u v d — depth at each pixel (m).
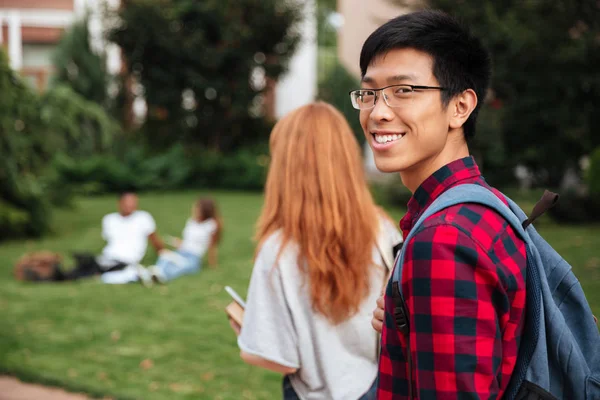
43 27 21.66
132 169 16.42
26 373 3.84
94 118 11.21
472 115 1.18
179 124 18.44
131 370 3.94
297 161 1.78
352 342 1.70
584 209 9.70
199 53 17.72
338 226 1.70
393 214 10.80
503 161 10.91
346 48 20.52
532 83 9.95
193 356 4.21
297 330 1.69
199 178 17.17
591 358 1.10
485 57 1.17
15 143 9.30
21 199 9.56
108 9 17.52
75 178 15.59
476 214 1.02
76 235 9.95
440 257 0.97
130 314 5.26
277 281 1.71
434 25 1.12
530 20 9.70
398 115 1.12
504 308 1.00
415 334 0.98
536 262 1.07
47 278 6.57
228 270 7.11
